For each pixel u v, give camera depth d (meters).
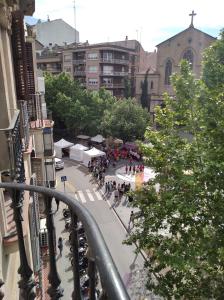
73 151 36.84
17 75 9.62
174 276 7.76
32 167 12.24
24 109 8.98
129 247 17.95
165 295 7.56
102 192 27.17
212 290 7.16
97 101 43.91
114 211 23.42
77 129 44.78
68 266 13.14
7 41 7.10
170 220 7.89
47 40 70.50
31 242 7.55
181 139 8.66
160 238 7.95
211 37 49.03
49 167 17.05
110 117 40.06
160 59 53.25
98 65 55.81
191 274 7.68
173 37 51.22
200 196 7.61
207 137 8.18
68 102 43.34
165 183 8.24
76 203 1.90
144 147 8.85
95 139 40.41
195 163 7.96
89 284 1.43
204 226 7.44
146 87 55.88
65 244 15.88
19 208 2.79
